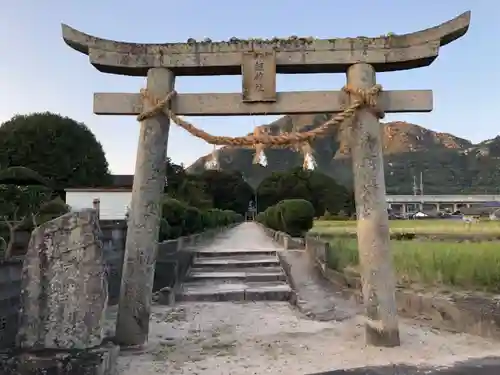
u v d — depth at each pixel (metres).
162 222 18.27
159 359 7.55
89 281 6.71
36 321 6.58
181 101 8.70
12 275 8.00
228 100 8.67
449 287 11.19
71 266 6.71
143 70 8.84
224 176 82.75
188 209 25.30
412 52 8.48
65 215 6.88
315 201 69.38
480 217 58.19
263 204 76.19
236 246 23.55
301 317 11.30
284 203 26.72
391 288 8.12
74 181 47.91
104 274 6.85
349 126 8.55
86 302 6.67
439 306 9.81
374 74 8.66
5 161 46.03
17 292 8.14
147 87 8.66
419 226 34.12
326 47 8.59
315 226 36.66
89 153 50.75
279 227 29.08
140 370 6.96
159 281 14.72
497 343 8.31
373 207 8.20
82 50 8.83
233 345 8.52
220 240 29.88
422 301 10.30
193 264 17.61
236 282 15.62
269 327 10.19
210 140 8.45
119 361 7.36
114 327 9.84
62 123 49.75
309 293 13.79
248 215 85.06
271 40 8.67
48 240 6.75
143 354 7.85
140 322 8.23
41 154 47.25
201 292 14.04
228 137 8.50
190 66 8.68
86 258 6.76
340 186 72.00
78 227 6.81
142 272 8.28
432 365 7.03
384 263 8.12
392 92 8.56
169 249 17.48
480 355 7.58
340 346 8.25
